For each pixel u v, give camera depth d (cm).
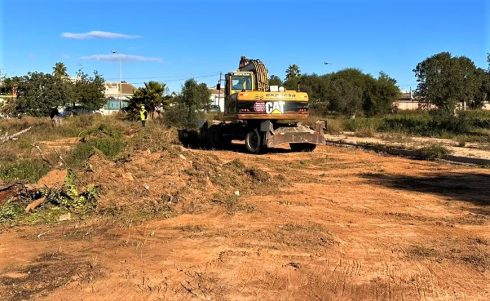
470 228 809
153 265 626
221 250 686
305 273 603
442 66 3706
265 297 532
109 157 1379
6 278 582
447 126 2730
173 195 976
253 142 1948
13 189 933
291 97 1908
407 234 773
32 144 1708
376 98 5559
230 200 984
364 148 2117
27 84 3400
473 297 534
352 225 825
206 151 2030
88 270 606
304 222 838
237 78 2005
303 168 1514
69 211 887
